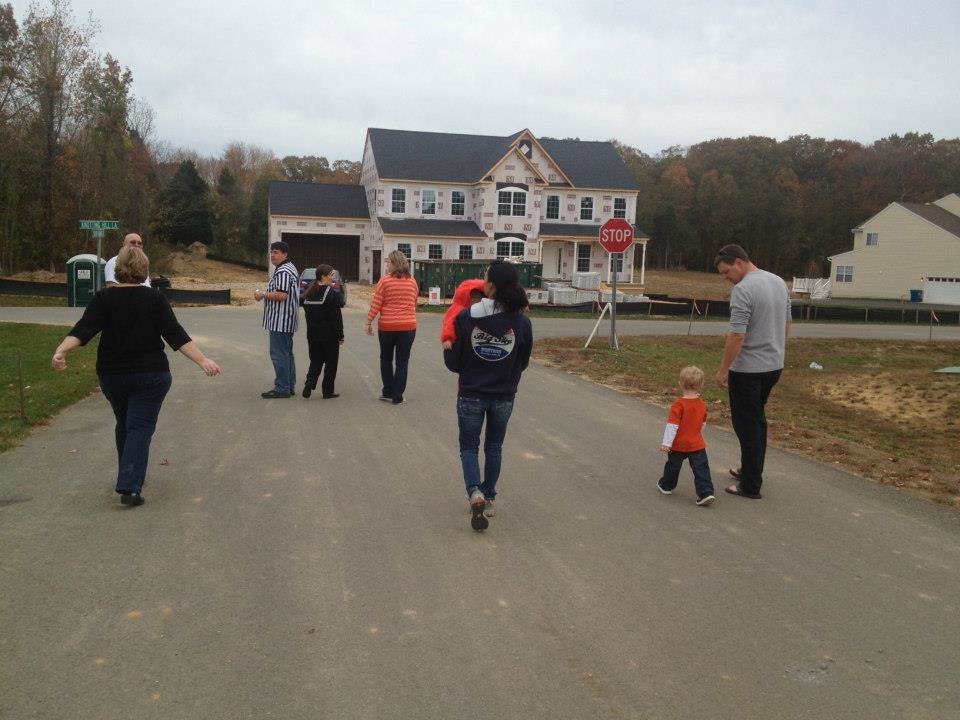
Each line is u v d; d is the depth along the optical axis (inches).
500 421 229.1
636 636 161.5
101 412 362.6
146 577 183.8
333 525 221.9
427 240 1734.7
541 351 658.2
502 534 219.3
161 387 233.6
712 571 196.9
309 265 1932.8
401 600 175.3
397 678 143.1
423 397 420.2
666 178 3809.1
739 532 226.4
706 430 372.8
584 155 1977.1
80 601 170.7
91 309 225.0
